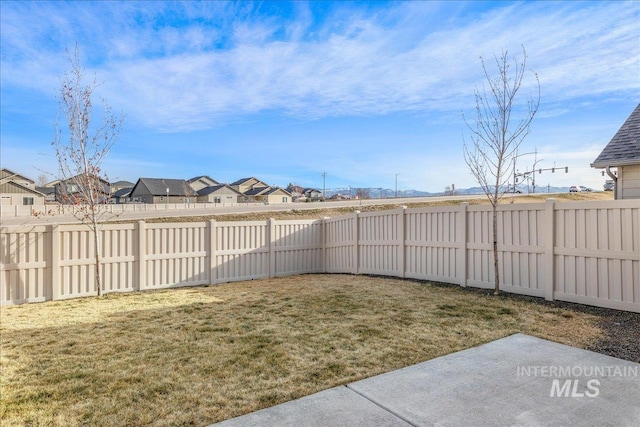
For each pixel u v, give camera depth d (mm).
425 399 2834
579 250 5672
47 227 7141
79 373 3471
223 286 8453
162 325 5109
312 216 30188
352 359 3719
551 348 3896
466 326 4746
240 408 2764
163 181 56031
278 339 4371
